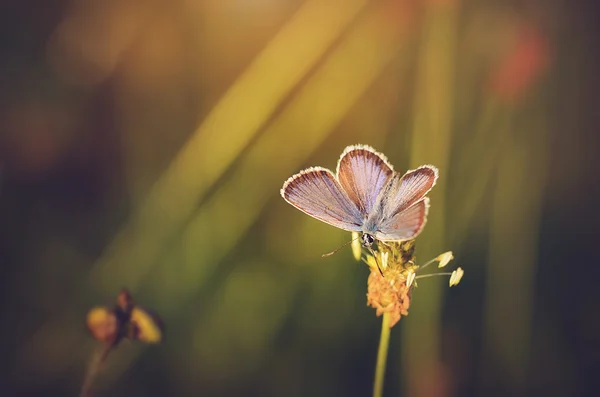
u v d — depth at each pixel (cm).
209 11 39
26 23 39
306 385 36
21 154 38
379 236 30
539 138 36
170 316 37
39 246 38
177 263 37
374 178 30
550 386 36
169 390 36
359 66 38
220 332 37
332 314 37
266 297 37
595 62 39
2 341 36
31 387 35
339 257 38
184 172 38
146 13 40
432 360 34
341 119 38
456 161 37
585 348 37
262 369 36
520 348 36
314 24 38
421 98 35
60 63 39
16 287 37
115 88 39
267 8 39
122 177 39
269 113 38
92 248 38
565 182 40
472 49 37
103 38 39
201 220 38
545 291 38
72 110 39
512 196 36
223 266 38
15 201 38
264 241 38
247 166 38
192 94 40
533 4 37
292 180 30
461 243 37
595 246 39
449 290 37
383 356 30
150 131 39
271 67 38
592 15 38
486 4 37
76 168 39
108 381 35
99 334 31
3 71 39
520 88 36
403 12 37
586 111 39
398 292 30
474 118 37
